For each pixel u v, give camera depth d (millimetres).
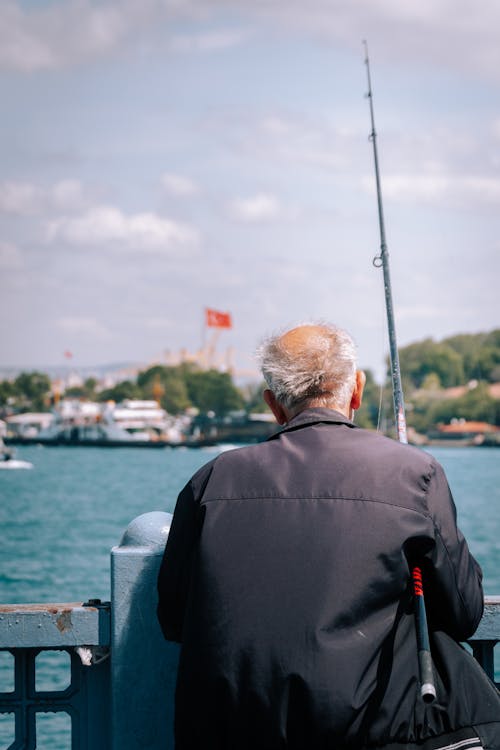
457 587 2297
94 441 179625
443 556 2277
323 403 2523
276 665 2156
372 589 2203
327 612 2180
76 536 45250
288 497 2318
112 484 87125
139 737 2795
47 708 2865
